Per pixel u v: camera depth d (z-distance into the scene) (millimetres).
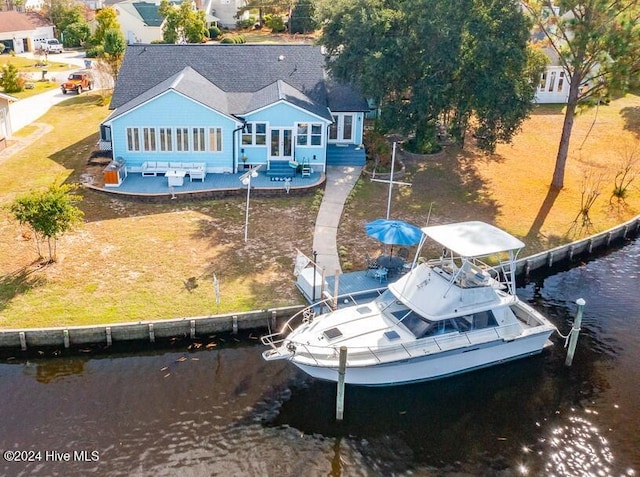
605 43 30406
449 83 34219
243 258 25688
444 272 20547
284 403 18516
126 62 39000
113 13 65625
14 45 80250
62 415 17609
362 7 35375
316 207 30656
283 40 76000
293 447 16891
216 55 39875
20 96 53250
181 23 67500
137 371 19719
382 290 23203
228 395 18719
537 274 27359
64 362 20094
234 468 16062
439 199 32750
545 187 34969
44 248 25781
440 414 18422
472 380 20016
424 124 37281
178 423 17469
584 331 22906
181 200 31109
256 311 21750
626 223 30734
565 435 17750
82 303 22078
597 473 16406
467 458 16828
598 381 20094
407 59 34562
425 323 19281
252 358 20547
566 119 33562
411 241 22750
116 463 15961
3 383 18938
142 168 34000
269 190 31922
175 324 21094
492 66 33250
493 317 20078
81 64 70625
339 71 36625
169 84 34312
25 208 23094
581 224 30609
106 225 28156
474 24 32812
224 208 30484
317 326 19516
